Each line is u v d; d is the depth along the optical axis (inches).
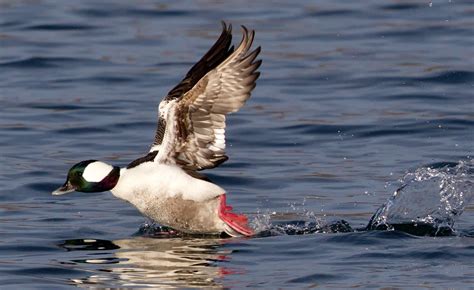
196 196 454.6
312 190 546.3
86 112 701.3
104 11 978.7
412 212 490.3
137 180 454.3
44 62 828.6
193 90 442.0
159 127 457.4
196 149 456.8
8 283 398.9
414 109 700.0
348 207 514.9
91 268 417.1
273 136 649.0
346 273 405.7
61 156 610.2
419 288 387.2
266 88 755.4
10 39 894.4
